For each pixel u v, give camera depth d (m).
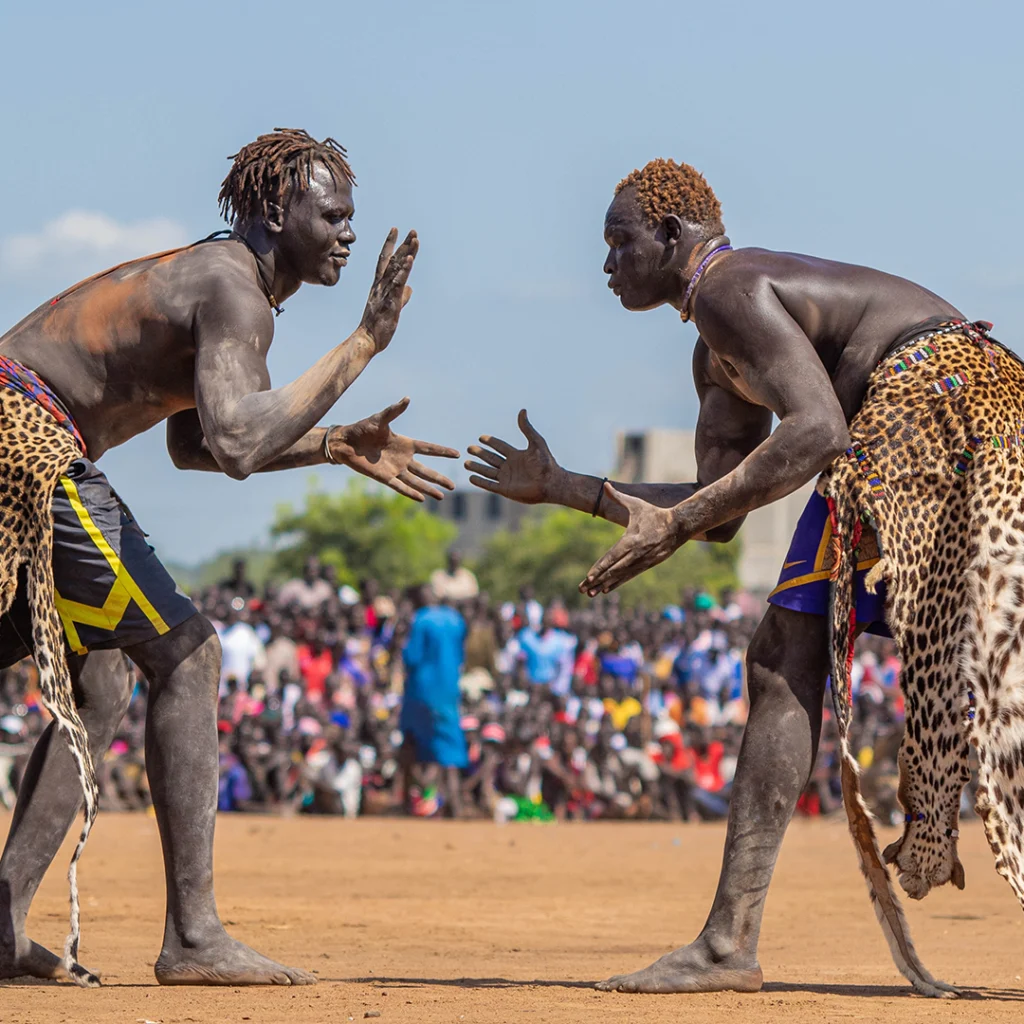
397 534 133.25
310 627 34.50
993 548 9.77
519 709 33.75
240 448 9.67
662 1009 9.07
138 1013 8.84
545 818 32.66
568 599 125.00
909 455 9.84
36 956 10.54
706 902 17.33
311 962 11.91
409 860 21.81
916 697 9.78
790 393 9.74
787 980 10.83
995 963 12.09
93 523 9.93
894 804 32.06
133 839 23.98
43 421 9.96
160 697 10.20
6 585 9.66
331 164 10.66
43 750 10.70
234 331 9.98
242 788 32.22
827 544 9.90
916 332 10.13
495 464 10.71
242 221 10.61
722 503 9.73
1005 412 9.98
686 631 38.44
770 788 9.89
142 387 10.30
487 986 10.18
